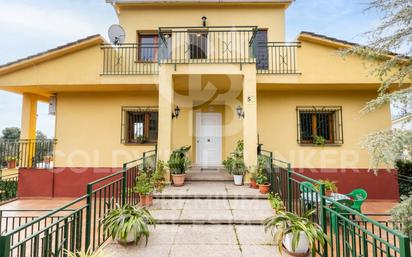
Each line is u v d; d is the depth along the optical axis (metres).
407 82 5.62
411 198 3.23
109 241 3.34
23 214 5.57
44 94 7.79
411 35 3.65
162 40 6.29
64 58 6.58
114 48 6.97
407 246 1.58
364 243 2.12
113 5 7.97
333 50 6.43
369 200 6.70
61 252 2.36
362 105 7.16
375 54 4.19
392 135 3.21
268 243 3.27
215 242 3.29
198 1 7.84
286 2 7.87
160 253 3.00
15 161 7.12
